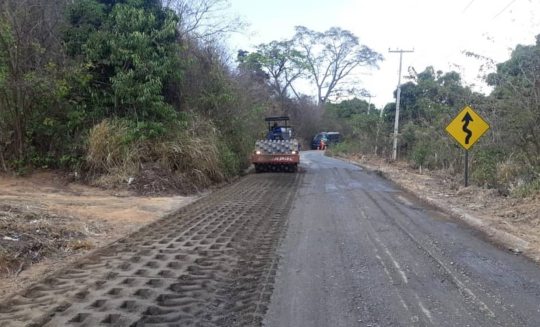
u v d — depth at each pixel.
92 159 14.16
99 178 14.06
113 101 15.17
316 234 8.62
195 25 20.31
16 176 13.36
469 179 16.12
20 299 5.16
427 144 24.53
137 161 14.50
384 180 19.45
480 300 5.30
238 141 22.36
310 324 4.61
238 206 12.00
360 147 40.44
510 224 9.41
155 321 4.66
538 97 13.25
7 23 12.73
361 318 4.76
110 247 7.52
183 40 18.42
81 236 8.10
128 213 10.52
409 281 5.95
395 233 8.79
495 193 13.09
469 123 14.59
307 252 7.31
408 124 29.56
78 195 12.48
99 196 12.68
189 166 15.60
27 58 13.40
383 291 5.56
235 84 22.86
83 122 14.97
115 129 14.65
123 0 16.67
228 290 5.60
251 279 5.98
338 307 5.05
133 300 5.12
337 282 5.88
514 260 7.03
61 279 5.87
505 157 15.10
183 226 9.30
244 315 4.82
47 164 14.31
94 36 15.00
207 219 10.10
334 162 32.78
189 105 18.52
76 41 15.21
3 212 8.49
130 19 15.50
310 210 11.38
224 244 7.78
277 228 9.16
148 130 15.11
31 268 6.40
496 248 7.78
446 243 8.05
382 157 33.72
